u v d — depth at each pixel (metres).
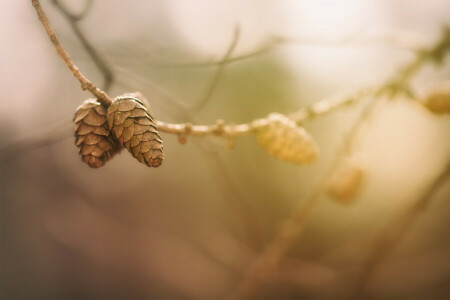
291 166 0.62
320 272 0.53
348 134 0.40
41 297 0.61
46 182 0.59
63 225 0.59
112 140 0.29
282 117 0.34
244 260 0.59
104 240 0.62
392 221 0.48
